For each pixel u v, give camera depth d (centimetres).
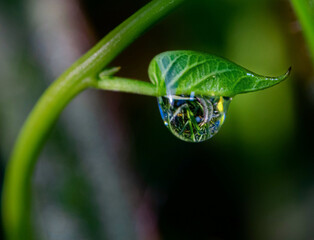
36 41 9
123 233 9
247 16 9
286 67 9
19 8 9
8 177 7
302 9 7
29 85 9
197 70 7
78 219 9
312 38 7
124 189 9
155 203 9
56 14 9
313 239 9
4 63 9
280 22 9
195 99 7
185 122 7
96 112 9
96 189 9
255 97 9
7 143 9
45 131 7
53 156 9
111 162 9
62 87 7
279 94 9
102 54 7
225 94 7
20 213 7
